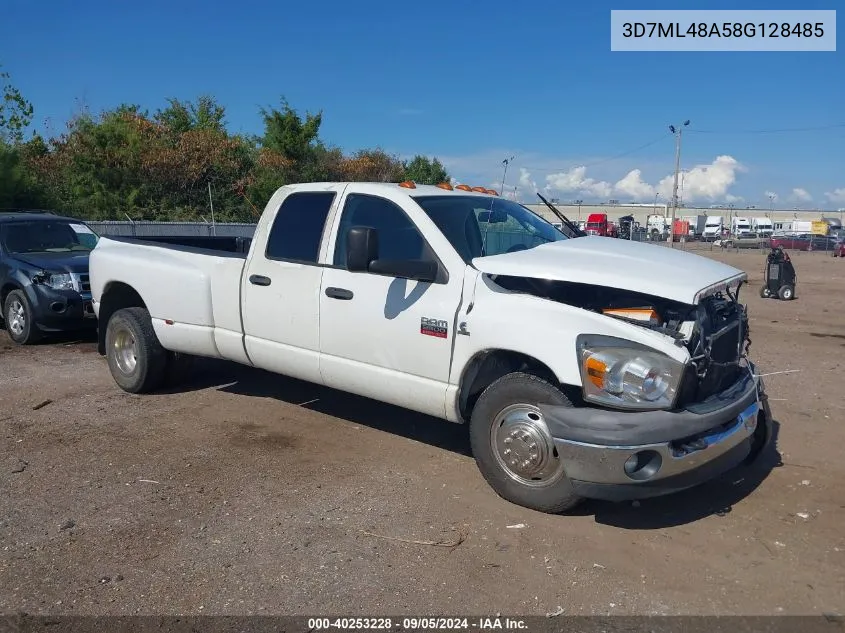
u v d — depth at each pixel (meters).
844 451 5.84
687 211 109.81
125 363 7.27
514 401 4.62
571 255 4.95
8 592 3.75
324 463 5.50
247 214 30.98
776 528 4.51
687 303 4.26
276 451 5.74
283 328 5.91
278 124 36.78
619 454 4.08
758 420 5.16
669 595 3.76
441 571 3.97
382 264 5.01
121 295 7.54
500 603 3.68
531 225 5.90
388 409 6.84
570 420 4.22
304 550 4.19
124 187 29.08
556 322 4.45
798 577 3.94
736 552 4.21
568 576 3.94
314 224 5.84
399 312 5.15
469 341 4.80
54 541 4.28
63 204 25.59
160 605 3.65
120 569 3.98
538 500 4.61
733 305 5.10
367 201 5.60
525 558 4.12
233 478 5.21
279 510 4.70
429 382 5.05
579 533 4.41
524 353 4.54
